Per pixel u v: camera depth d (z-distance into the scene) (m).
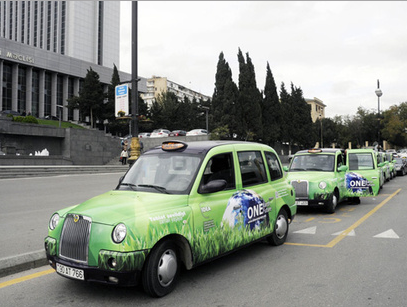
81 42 106.31
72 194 12.46
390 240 6.66
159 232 3.85
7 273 4.81
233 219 4.89
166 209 4.09
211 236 4.50
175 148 5.02
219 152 5.02
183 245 4.25
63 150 32.38
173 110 68.38
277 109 49.75
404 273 4.73
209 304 3.80
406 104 67.81
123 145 29.73
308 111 61.19
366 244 6.37
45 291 4.23
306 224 8.34
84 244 3.77
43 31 110.38
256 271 4.91
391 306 3.71
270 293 4.10
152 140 45.28
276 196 6.05
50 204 10.31
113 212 3.88
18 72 65.00
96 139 34.16
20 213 8.89
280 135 50.50
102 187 14.60
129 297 4.01
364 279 4.52
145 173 4.88
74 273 3.80
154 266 3.85
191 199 4.38
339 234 7.21
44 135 30.89
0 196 11.77
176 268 4.14
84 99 57.25
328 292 4.11
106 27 113.50
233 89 43.25
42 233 6.75
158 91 123.94
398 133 68.50
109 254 3.60
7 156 24.73
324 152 10.78
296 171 10.51
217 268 5.05
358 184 10.99
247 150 5.69
